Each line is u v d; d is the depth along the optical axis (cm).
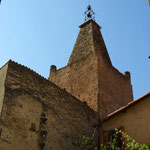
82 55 2638
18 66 1595
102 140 1423
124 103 2480
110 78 2461
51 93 1719
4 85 1461
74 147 1692
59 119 1681
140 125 1331
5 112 1390
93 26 2969
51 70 2812
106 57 2673
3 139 1323
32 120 1512
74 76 2520
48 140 1543
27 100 1538
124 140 1338
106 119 1455
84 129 1836
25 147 1407
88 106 1986
